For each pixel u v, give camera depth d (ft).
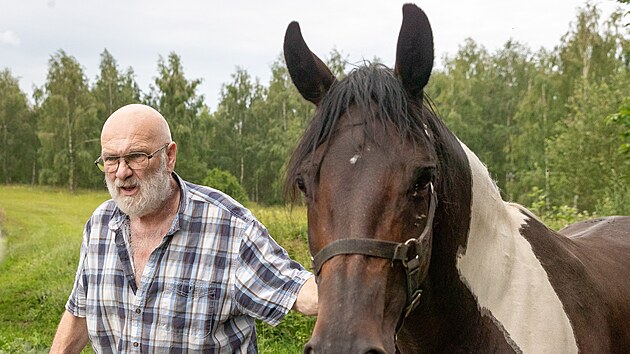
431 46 6.40
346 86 6.32
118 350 8.02
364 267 5.59
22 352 18.56
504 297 7.65
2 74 178.81
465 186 7.26
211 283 7.84
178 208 8.01
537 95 119.44
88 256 8.21
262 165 153.07
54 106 152.15
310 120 6.50
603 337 8.28
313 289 7.51
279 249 8.05
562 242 9.13
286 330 20.62
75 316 8.48
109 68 165.58
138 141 7.54
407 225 5.86
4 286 34.32
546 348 7.45
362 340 5.20
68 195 138.62
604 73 111.96
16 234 61.62
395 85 6.30
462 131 128.47
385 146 5.89
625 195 37.76
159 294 7.85
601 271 9.21
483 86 140.97
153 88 148.77
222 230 7.93
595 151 77.87
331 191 5.81
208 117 162.71
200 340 7.84
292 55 6.96
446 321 7.41
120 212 8.20
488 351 7.42
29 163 174.91
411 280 5.97
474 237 7.47
